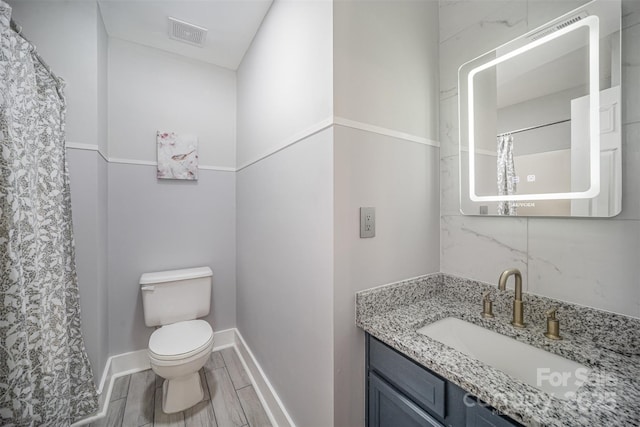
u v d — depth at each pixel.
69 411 1.33
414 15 1.27
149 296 1.82
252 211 1.89
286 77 1.36
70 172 1.46
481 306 1.20
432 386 0.82
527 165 1.05
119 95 1.87
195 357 1.48
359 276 1.07
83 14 1.50
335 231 1.00
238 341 2.19
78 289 1.46
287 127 1.35
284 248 1.39
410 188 1.25
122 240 1.88
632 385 0.69
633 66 0.82
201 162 2.17
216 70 2.23
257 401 1.63
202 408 1.56
